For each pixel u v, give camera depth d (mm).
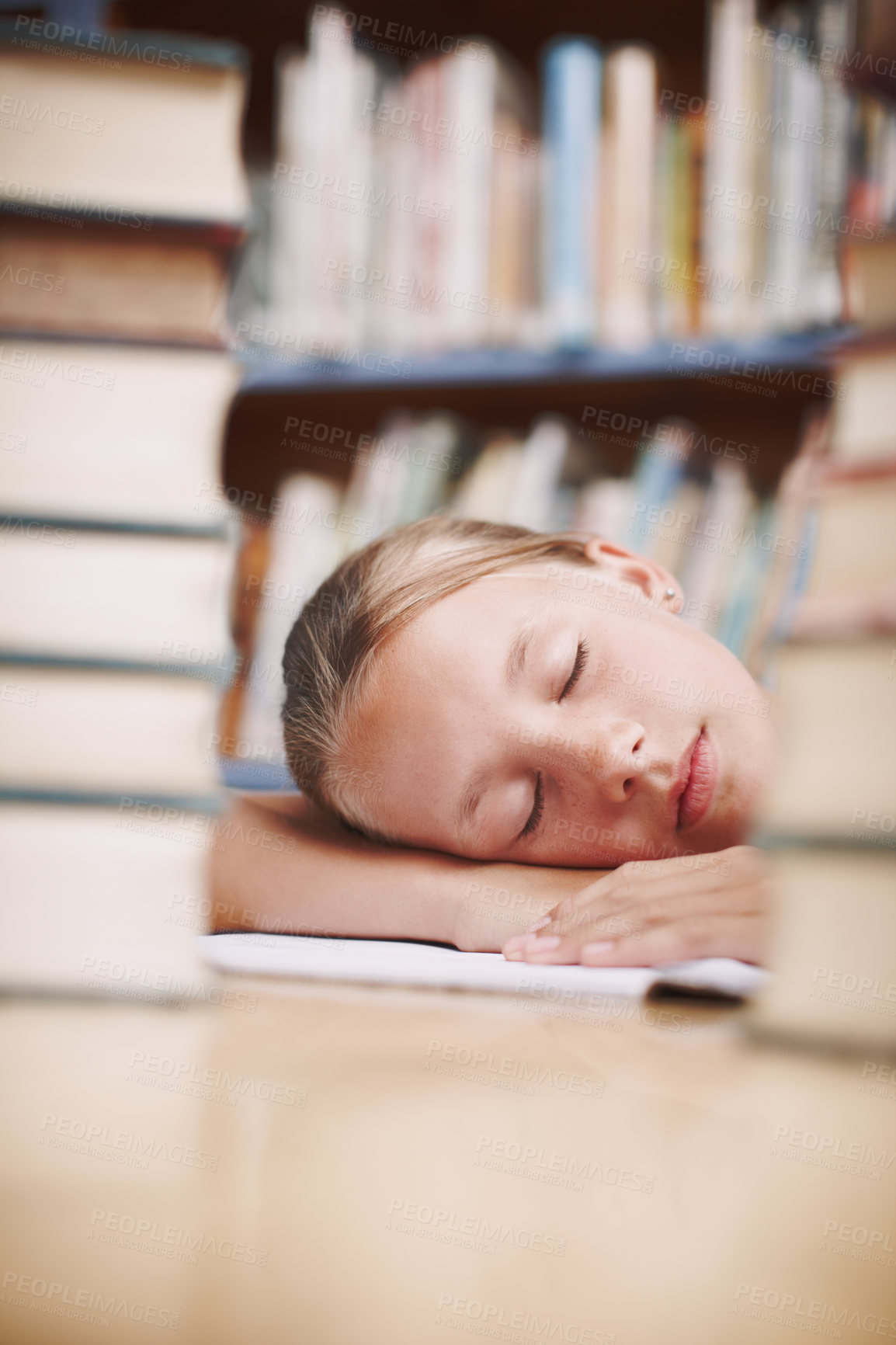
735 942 704
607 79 1208
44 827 619
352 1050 513
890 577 562
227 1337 285
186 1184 368
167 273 672
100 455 658
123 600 647
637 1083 470
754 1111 440
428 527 1025
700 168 1193
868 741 539
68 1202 355
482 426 1457
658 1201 364
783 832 544
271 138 1416
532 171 1224
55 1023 562
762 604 1244
